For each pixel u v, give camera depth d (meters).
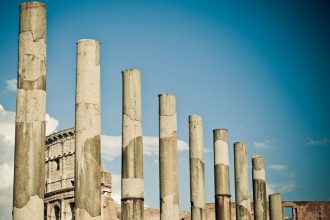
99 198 19.95
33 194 18.16
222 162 32.62
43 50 19.16
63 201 51.66
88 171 19.89
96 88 20.55
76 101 20.48
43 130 18.80
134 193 23.62
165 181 26.72
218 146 32.94
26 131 18.53
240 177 33.41
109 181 52.16
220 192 32.06
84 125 20.20
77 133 20.25
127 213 23.48
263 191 34.59
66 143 52.62
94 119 20.31
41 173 18.50
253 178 34.97
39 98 18.83
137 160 23.92
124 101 24.41
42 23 19.23
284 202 54.72
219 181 32.25
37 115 18.70
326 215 53.78
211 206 53.97
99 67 20.83
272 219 36.84
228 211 32.00
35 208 18.11
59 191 51.78
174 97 27.88
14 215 18.09
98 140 20.34
